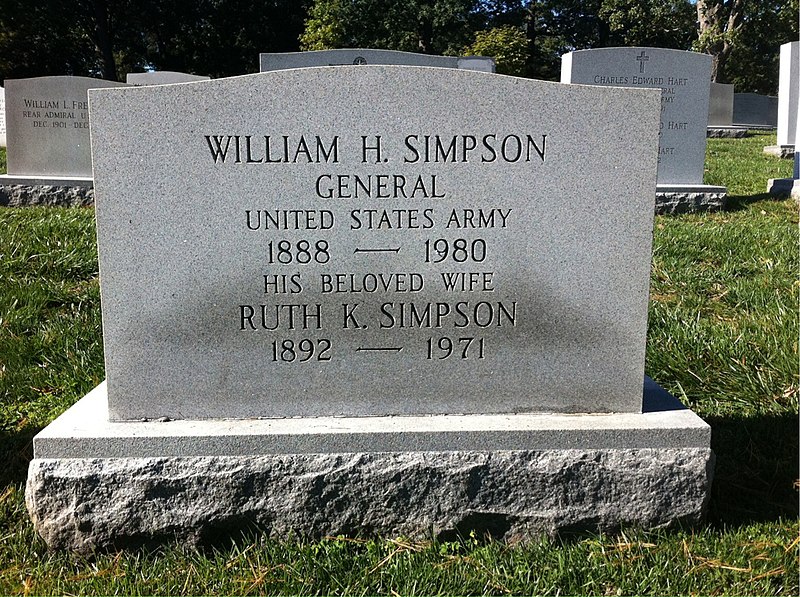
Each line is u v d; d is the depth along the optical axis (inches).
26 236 241.8
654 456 111.6
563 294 114.4
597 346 116.1
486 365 116.1
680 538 111.2
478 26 1437.0
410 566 105.2
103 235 109.0
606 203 111.9
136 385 113.4
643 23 1219.2
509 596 100.8
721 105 840.3
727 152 570.9
